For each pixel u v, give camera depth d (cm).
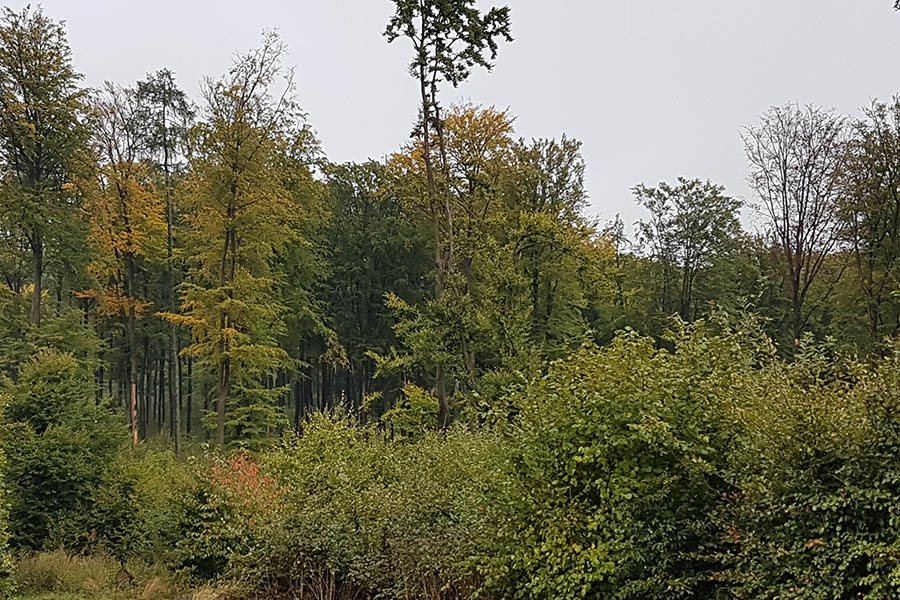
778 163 2847
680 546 714
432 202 2128
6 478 1573
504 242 2484
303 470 1327
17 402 1716
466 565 866
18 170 2550
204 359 2470
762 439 632
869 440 564
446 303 1975
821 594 561
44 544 1548
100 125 2730
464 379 1947
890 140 2542
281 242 2717
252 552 1190
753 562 626
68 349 2669
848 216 2619
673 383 724
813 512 591
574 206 2862
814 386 648
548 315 2886
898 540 529
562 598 713
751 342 822
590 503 750
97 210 2784
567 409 770
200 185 2403
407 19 1978
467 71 2034
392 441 1467
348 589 1098
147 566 1421
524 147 2842
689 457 689
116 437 1812
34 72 2489
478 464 1027
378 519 1069
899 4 1290
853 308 2688
